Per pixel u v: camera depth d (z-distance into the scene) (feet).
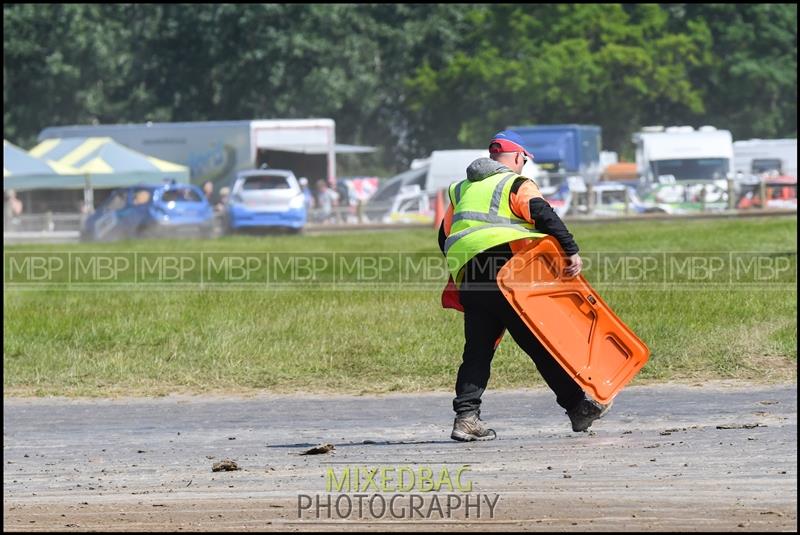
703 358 128.98
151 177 521.65
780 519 65.36
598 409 90.84
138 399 123.54
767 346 132.46
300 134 568.82
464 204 89.15
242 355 138.62
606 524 65.21
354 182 638.94
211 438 100.63
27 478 84.07
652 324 145.28
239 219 417.49
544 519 66.64
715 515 66.54
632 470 78.69
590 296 89.10
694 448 85.87
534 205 86.89
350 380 128.98
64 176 501.56
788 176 537.24
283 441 98.02
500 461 83.46
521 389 121.29
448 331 148.25
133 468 87.10
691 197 472.03
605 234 319.06
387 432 100.89
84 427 107.86
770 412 102.73
